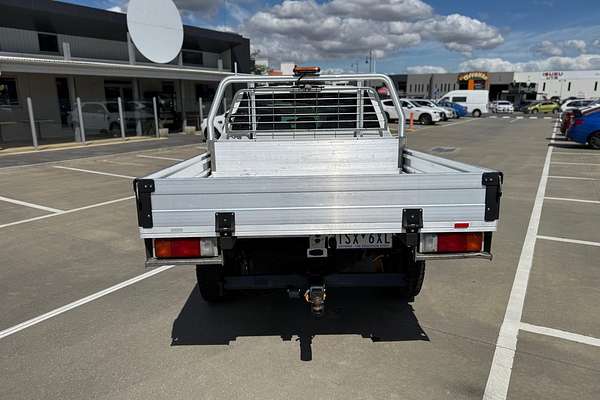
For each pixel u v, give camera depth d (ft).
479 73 239.30
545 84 245.04
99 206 25.82
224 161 14.53
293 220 9.05
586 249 17.65
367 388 9.30
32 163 40.24
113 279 15.44
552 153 47.73
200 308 13.23
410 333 11.55
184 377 9.78
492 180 8.95
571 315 12.31
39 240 19.76
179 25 62.23
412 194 8.97
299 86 16.07
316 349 10.89
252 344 11.16
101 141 58.44
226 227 9.02
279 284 11.11
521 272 15.42
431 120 97.86
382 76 14.10
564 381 9.42
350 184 8.92
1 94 56.44
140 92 74.59
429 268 15.89
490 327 11.75
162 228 9.07
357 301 13.51
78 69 51.96
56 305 13.44
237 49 91.50
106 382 9.62
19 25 57.47
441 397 8.98
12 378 9.81
